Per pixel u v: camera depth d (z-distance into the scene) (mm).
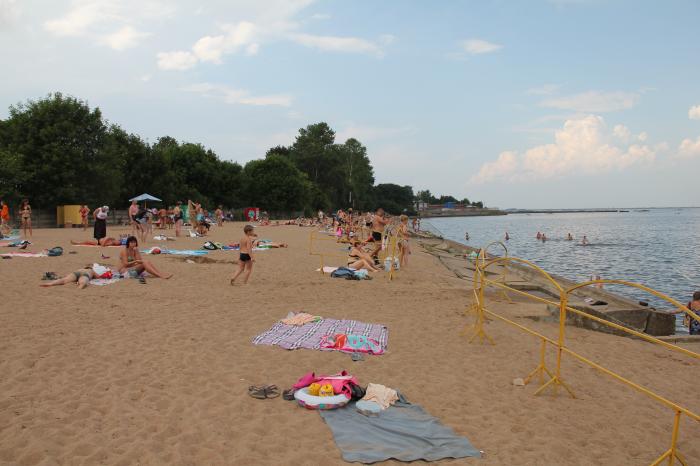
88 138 43625
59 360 6738
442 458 4586
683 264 31297
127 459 4363
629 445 5129
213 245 21875
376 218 18188
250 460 4441
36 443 4535
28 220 25297
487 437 5098
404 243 18469
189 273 14672
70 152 41844
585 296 15547
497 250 42469
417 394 6215
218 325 8945
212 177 69625
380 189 174125
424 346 8297
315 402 5543
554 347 8703
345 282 14234
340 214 41281
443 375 6953
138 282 12656
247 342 8000
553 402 6176
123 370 6504
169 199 58250
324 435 5004
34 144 41000
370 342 8039
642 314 11727
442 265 22438
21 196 38156
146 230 23641
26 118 41750
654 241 53281
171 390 5941
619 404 6250
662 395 6703
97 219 21469
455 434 5086
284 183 85000
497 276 19672
